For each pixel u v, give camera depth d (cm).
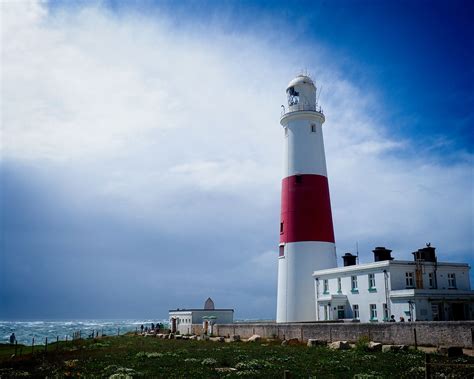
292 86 5919
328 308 4934
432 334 3139
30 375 2611
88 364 3003
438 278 4562
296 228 5400
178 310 7456
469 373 2014
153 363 2933
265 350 3547
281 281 5459
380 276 4462
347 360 2756
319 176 5559
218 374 2436
